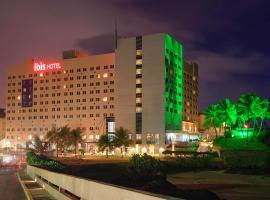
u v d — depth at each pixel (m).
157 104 160.75
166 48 165.00
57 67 197.38
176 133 164.12
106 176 54.72
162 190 25.89
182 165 77.25
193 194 24.47
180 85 179.12
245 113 130.38
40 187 27.20
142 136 162.12
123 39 171.25
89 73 187.88
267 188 40.94
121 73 170.12
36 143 153.12
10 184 32.16
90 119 185.25
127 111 166.50
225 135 130.12
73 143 149.12
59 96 195.62
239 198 32.50
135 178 40.91
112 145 138.12
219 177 56.59
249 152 93.38
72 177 16.03
